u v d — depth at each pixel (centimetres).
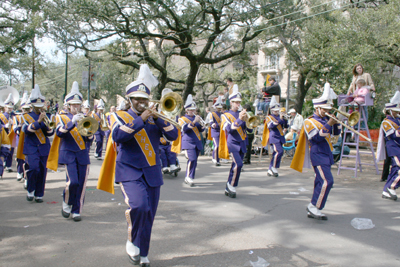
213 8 1756
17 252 413
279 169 1091
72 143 542
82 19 1703
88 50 1870
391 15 1461
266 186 819
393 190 684
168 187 798
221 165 1167
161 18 1809
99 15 1675
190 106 836
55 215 565
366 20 1518
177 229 500
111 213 580
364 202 666
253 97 3017
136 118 374
